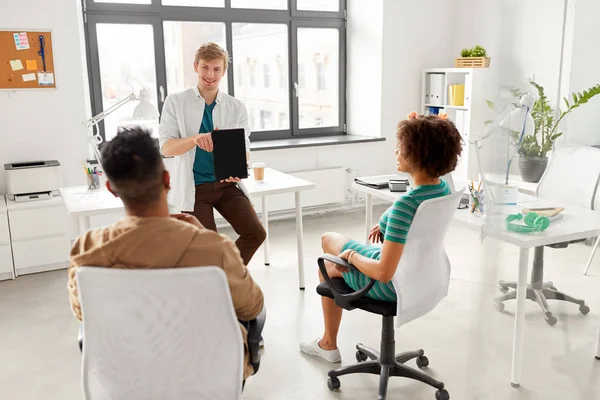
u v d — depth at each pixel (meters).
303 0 5.31
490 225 1.34
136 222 1.28
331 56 5.55
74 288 1.37
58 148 4.12
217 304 1.27
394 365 2.33
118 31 4.52
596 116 1.56
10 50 3.87
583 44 1.44
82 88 4.13
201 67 2.81
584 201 2.54
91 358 1.34
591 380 2.27
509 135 1.29
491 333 1.40
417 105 5.52
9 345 2.80
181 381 1.34
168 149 2.82
